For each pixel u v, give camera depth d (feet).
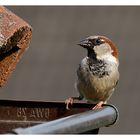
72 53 48.85
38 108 19.79
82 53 48.75
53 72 47.98
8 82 47.32
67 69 47.83
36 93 46.68
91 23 50.01
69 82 47.06
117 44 48.83
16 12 50.14
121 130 43.80
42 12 51.03
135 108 45.47
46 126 15.25
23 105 19.79
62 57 48.80
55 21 50.65
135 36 49.57
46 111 19.79
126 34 49.57
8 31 18.67
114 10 51.11
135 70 47.57
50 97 46.44
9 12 19.24
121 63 47.91
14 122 19.62
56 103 19.80
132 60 48.21
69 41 49.49
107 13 50.78
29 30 19.31
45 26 50.34
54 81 47.26
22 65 48.55
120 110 45.09
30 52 49.24
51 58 48.85
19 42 19.38
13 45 19.27
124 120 44.39
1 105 19.75
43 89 46.96
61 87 46.78
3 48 19.02
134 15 51.03
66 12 51.16
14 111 19.75
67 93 46.42
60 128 15.39
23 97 46.50
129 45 49.01
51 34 50.14
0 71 19.70
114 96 45.93
